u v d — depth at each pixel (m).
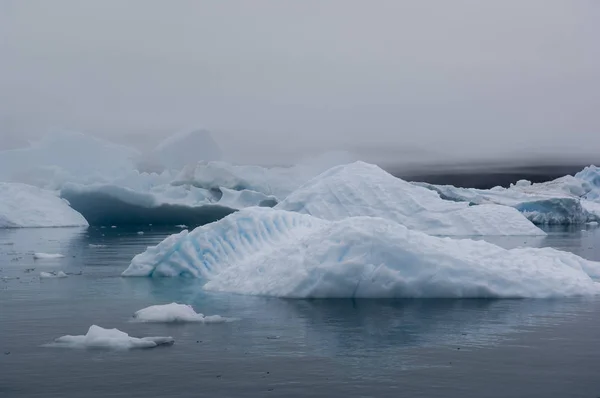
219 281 22.52
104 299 20.50
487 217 54.94
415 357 12.97
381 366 12.33
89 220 73.62
